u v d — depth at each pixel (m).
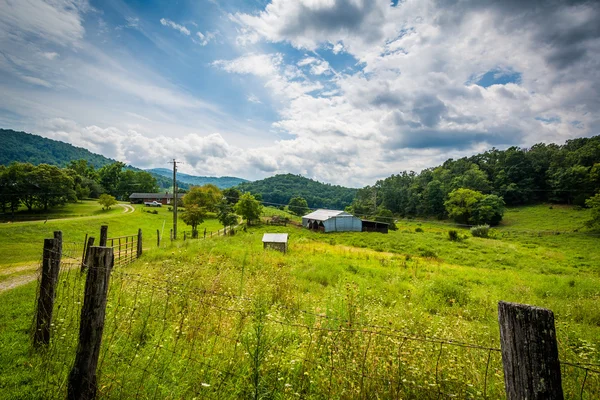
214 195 74.81
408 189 110.44
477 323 7.57
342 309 5.59
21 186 57.59
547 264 24.69
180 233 43.12
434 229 62.78
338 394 3.29
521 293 11.97
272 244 22.61
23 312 6.75
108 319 5.16
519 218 72.12
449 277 15.21
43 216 53.19
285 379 3.48
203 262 13.57
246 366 3.62
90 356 3.11
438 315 7.76
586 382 4.14
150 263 14.07
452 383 3.50
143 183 116.62
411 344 4.17
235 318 5.26
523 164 93.31
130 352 4.27
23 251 23.16
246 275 11.31
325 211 61.38
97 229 38.97
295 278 11.82
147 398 3.21
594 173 72.81
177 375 3.58
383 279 13.83
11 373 3.93
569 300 10.87
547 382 1.85
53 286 4.68
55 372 3.85
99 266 3.14
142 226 46.78
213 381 3.42
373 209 86.38
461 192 75.25
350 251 24.47
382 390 3.38
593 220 51.69
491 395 3.43
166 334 4.77
